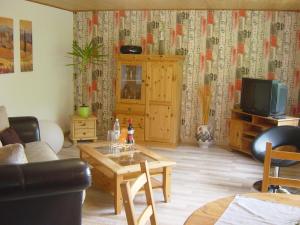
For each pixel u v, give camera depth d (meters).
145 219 1.53
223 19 5.44
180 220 3.01
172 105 5.31
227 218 1.48
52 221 2.38
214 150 5.36
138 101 5.45
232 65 5.52
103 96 6.17
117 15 5.85
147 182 1.63
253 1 4.53
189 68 5.68
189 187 3.79
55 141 4.63
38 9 5.06
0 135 3.42
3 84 4.36
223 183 3.94
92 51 5.75
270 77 5.44
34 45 5.03
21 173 2.18
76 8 5.68
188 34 5.60
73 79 6.26
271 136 3.86
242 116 5.24
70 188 2.29
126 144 3.79
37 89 5.19
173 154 5.07
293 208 1.60
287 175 4.33
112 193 3.32
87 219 2.99
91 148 3.74
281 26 5.28
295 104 5.40
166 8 5.46
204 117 5.62
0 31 4.20
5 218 2.26
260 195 1.77
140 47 5.51
